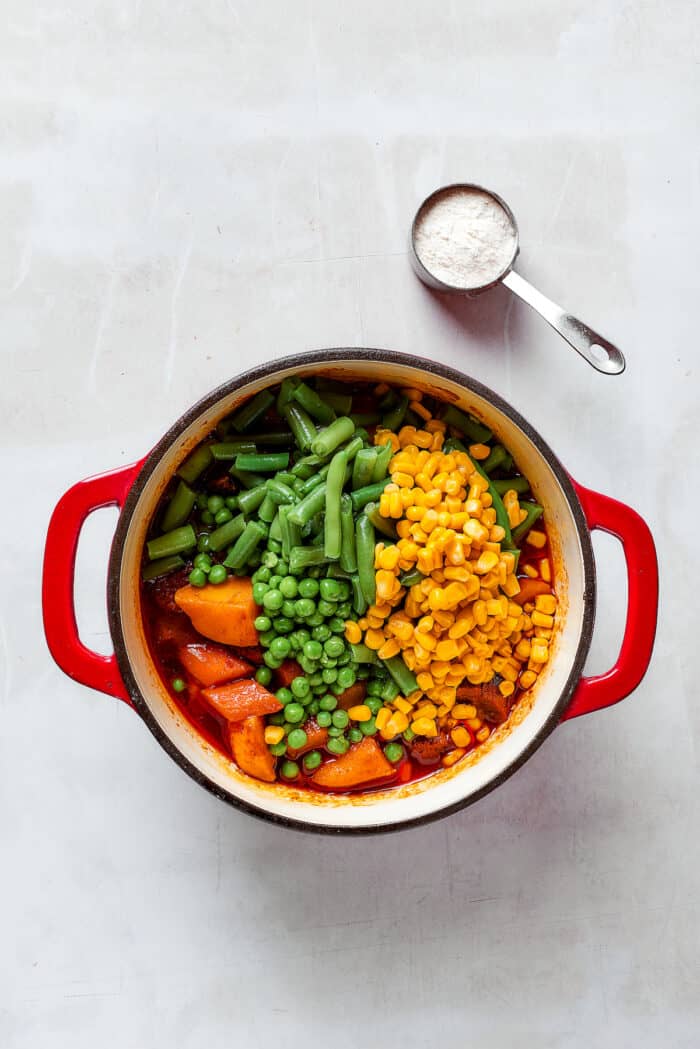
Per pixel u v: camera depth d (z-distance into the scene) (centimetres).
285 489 73
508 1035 85
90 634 82
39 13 84
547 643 76
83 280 84
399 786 77
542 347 85
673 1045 85
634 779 86
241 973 84
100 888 84
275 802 74
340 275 84
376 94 85
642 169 87
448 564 72
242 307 84
